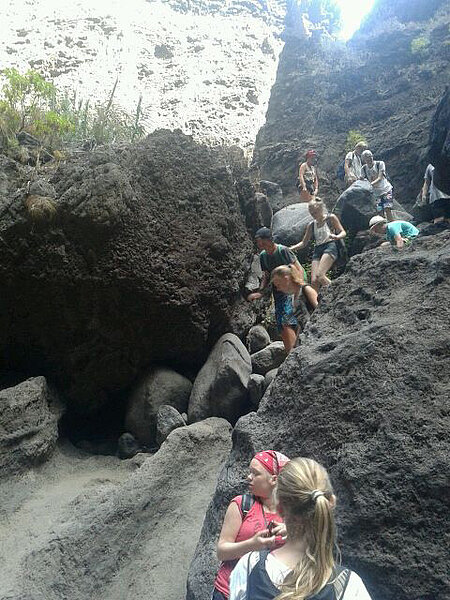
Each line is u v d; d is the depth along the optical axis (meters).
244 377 7.73
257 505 3.37
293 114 16.50
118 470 7.54
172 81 17.12
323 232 8.23
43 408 7.59
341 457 4.18
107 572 5.45
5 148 9.59
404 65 16.23
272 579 2.26
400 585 3.62
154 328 8.24
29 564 5.53
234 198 9.37
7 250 7.62
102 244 7.76
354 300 5.41
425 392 4.19
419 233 7.82
